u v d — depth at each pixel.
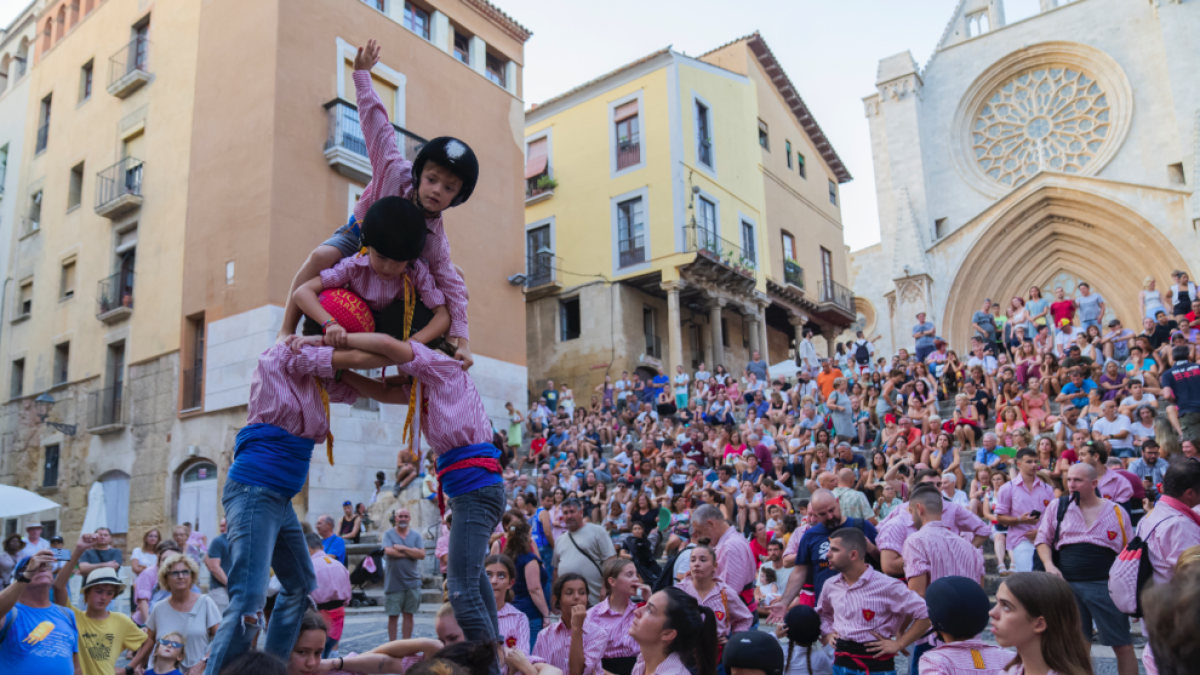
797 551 6.18
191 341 19.66
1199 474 4.57
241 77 19.66
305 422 3.04
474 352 22.19
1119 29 31.20
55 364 23.52
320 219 19.27
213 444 18.47
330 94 19.95
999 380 15.59
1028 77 33.34
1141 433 11.63
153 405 20.17
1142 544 4.61
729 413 19.28
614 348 27.23
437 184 3.10
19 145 27.27
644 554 9.09
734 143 30.95
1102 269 29.64
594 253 28.48
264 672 2.67
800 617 5.09
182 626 6.44
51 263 24.58
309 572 3.39
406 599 9.53
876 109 35.62
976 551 5.55
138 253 21.55
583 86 29.95
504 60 25.72
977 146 33.97
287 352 3.00
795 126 36.59
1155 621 1.59
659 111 28.19
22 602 5.46
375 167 3.20
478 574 3.14
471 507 3.17
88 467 21.61
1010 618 3.15
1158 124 29.97
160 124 21.77
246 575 2.84
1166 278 27.69
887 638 4.89
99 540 9.84
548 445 21.25
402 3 22.23
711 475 14.51
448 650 2.99
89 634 6.13
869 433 16.25
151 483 19.75
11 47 28.97
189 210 20.28
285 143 18.84
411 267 3.16
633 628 4.13
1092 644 7.30
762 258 31.12
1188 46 29.14
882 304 43.22
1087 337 16.72
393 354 3.01
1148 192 28.03
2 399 25.23
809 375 20.66
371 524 16.66
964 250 31.47
